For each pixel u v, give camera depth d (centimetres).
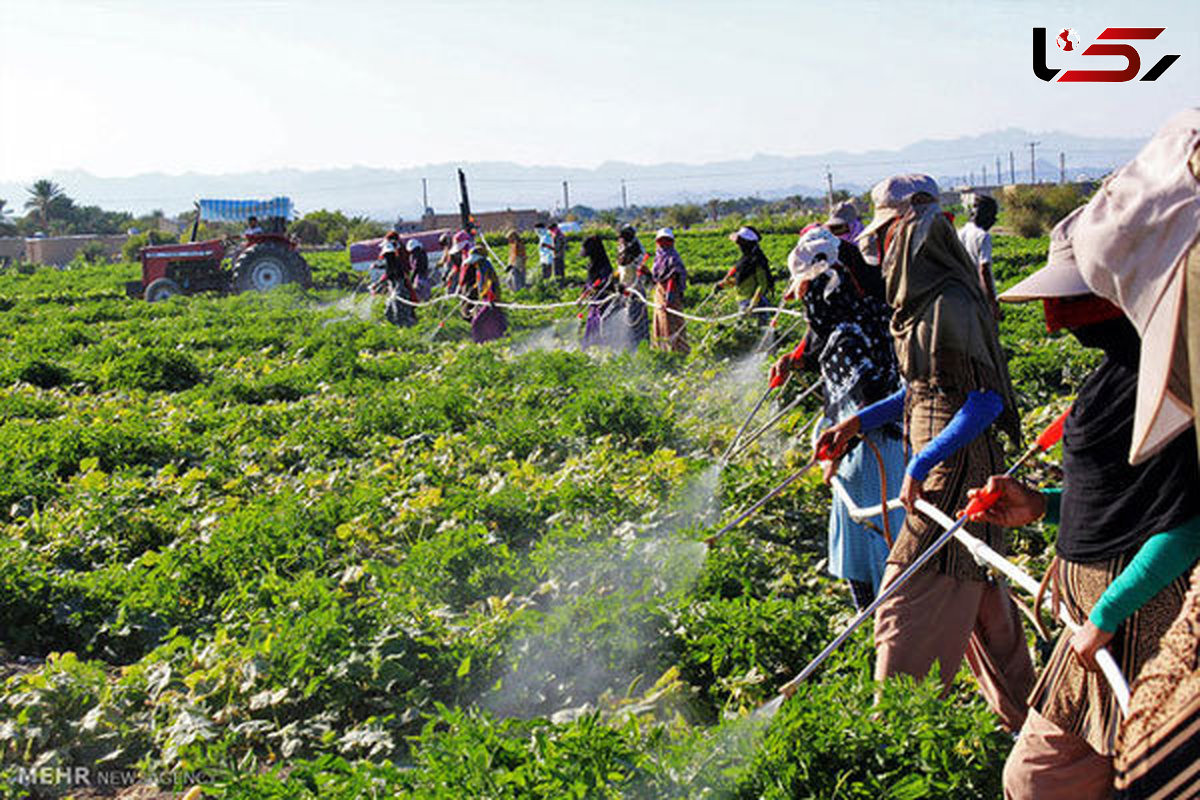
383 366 1780
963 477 482
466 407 1330
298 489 1003
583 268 4328
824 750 449
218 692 593
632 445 1164
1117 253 292
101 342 2327
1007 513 403
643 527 822
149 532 885
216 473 1072
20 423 1291
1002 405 471
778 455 1048
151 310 3127
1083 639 323
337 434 1212
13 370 1778
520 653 621
